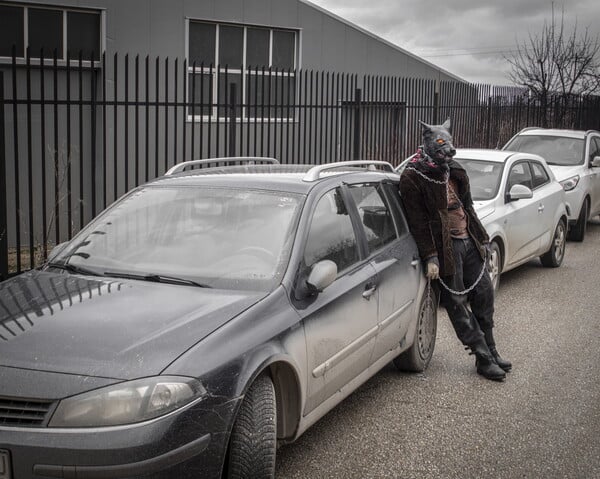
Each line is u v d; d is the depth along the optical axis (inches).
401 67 856.9
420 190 235.6
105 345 135.5
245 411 144.7
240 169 219.9
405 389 239.6
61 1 591.5
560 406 227.0
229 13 697.6
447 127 239.0
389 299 212.4
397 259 221.1
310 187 192.1
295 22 754.8
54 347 135.3
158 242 180.2
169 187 199.6
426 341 253.3
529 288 400.8
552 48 1038.4
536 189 426.0
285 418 166.1
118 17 619.2
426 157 236.8
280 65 754.2
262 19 725.9
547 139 601.6
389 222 227.9
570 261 484.1
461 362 270.2
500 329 317.7
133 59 628.7
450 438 201.5
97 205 595.8
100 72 607.2
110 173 597.3
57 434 124.3
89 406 126.0
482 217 355.9
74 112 596.7
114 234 186.7
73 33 605.6
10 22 578.6
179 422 128.6
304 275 171.8
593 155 599.8
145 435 125.3
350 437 200.7
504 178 388.5
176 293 159.6
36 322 144.7
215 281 166.4
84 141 598.2
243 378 140.6
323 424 209.9
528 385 246.1
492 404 227.8
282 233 177.0
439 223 237.6
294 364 158.6
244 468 143.2
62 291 160.6
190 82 671.8
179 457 128.5
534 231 411.2
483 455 190.9
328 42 787.4
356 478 176.4
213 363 136.4
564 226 461.4
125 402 126.6
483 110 736.3
